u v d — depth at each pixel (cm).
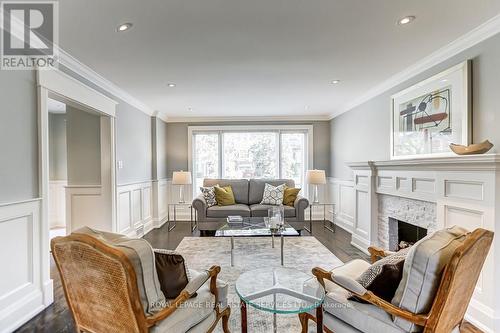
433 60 270
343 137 517
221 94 413
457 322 145
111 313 127
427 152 277
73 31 214
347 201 496
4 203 191
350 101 463
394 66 298
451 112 245
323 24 208
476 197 199
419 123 290
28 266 211
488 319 189
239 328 194
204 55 265
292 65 295
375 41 238
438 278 121
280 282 181
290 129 602
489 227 189
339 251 370
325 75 328
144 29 213
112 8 183
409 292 126
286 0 177
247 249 377
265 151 611
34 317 210
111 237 135
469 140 226
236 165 612
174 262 149
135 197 449
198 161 612
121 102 401
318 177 516
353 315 143
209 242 415
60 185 539
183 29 214
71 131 374
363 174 377
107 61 277
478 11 191
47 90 235
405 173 296
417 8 187
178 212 607
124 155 409
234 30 217
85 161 373
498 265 187
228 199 498
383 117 372
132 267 117
